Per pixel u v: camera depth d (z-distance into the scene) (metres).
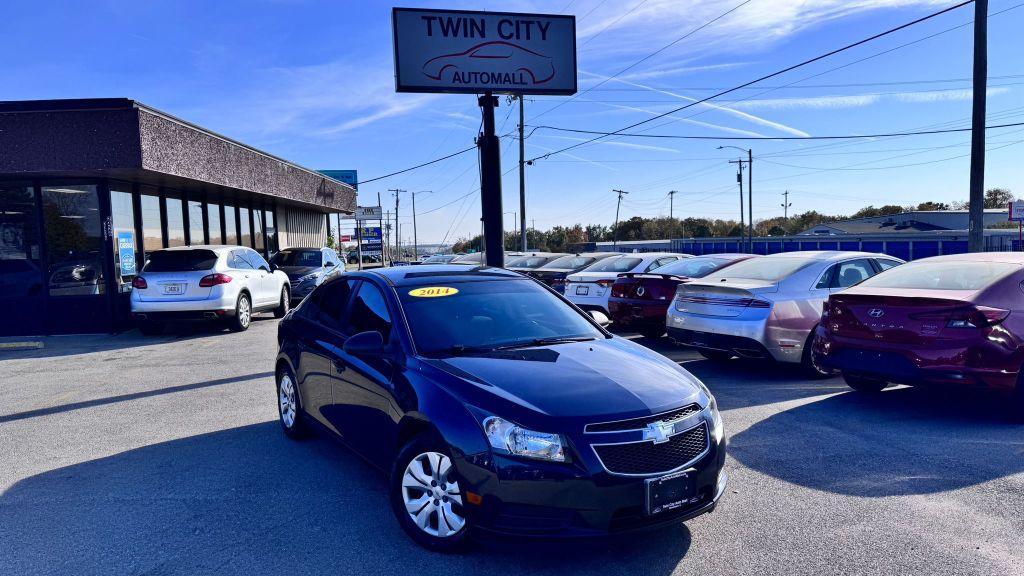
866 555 3.48
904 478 4.55
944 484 4.43
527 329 4.54
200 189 15.79
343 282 5.27
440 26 14.44
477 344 4.24
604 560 3.48
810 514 4.00
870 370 6.11
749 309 7.56
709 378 7.86
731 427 5.79
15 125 11.20
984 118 14.62
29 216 12.80
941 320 5.67
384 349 4.15
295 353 5.47
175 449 5.46
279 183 18.59
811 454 5.07
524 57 14.92
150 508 4.24
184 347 11.12
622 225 103.50
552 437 3.22
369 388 4.22
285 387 5.78
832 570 3.33
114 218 13.16
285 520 4.02
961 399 6.75
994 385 5.57
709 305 7.95
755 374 8.09
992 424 5.80
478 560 3.50
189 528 3.93
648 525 3.30
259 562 3.50
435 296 4.60
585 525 3.20
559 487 3.19
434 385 3.67
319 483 4.63
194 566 3.47
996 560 3.40
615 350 4.31
